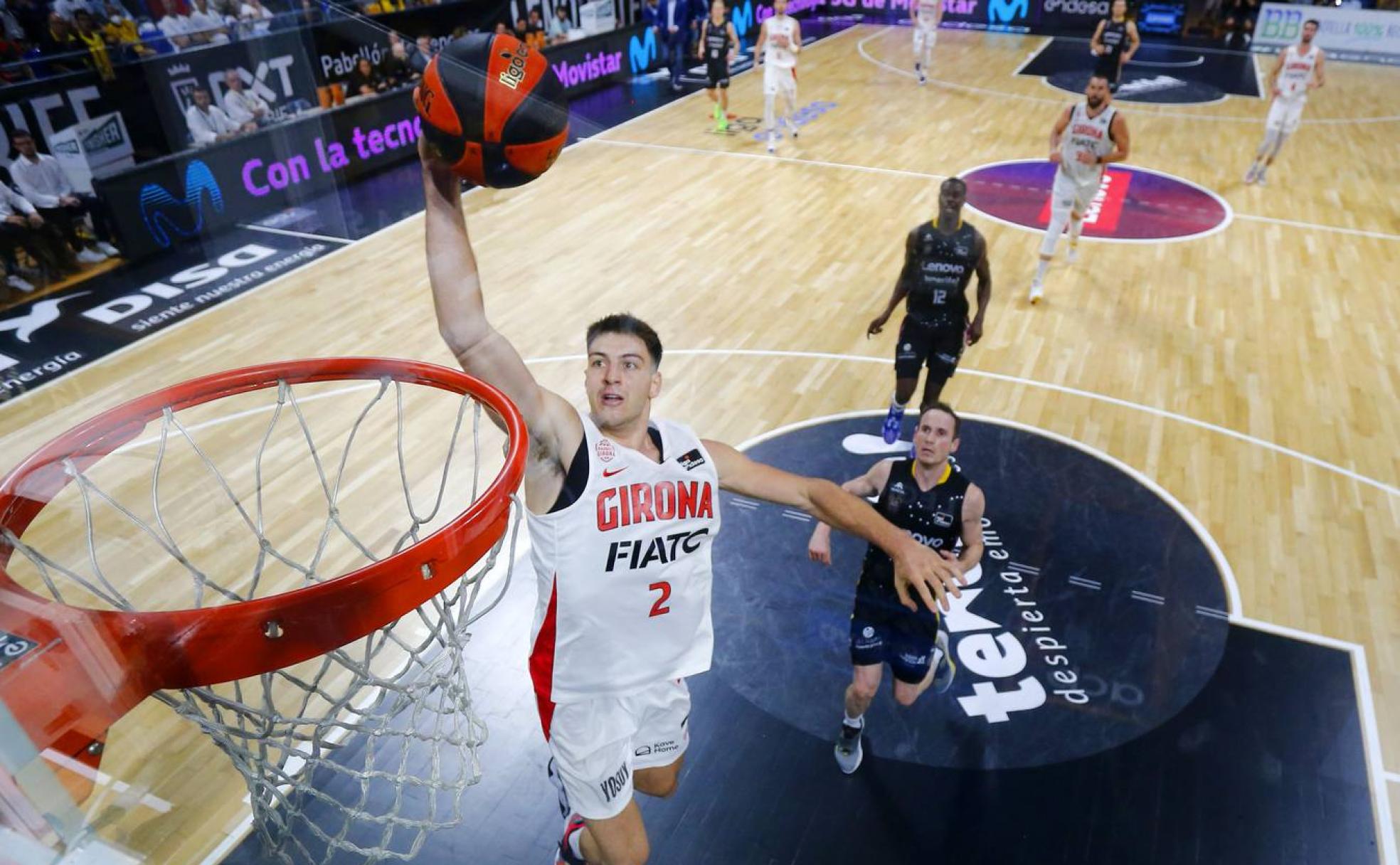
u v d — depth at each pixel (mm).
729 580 3389
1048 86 11539
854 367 4961
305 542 3197
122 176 5633
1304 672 3143
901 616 2654
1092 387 4871
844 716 2873
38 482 1612
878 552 2742
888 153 8750
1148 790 2727
